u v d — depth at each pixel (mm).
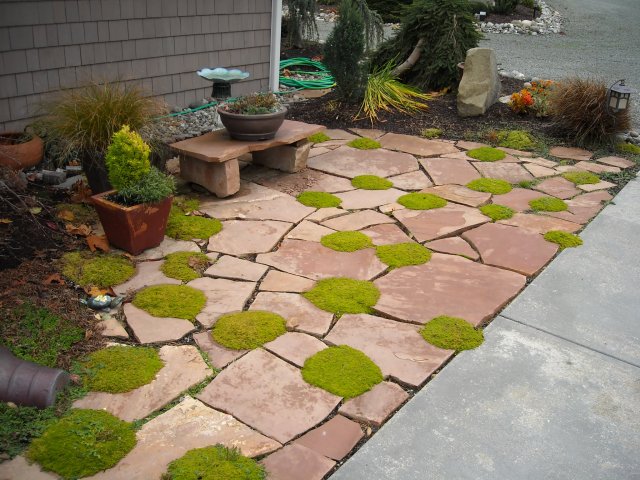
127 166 3740
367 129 6566
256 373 2855
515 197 5020
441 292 3592
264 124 4820
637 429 2631
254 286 3596
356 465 2375
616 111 5945
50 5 5332
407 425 2592
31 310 3188
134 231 3793
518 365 3010
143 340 3074
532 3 16625
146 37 6262
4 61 5117
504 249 4133
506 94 7879
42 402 2582
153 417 2582
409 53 8086
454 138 6422
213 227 4293
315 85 8258
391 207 4758
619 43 13188
